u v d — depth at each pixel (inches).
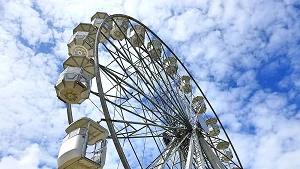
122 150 405.4
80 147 411.8
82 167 414.6
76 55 549.3
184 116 624.4
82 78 488.7
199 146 551.5
